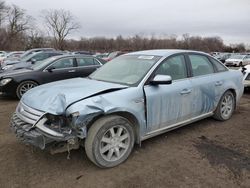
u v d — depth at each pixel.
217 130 4.74
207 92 4.61
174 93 3.97
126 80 3.85
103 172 3.27
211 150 3.90
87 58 8.69
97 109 3.09
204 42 76.25
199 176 3.19
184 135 4.48
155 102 3.73
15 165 3.43
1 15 64.19
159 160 3.57
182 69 4.31
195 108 4.43
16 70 8.20
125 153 3.49
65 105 3.06
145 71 3.86
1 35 58.22
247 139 4.34
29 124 3.15
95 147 3.18
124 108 3.34
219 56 34.59
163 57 4.11
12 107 6.56
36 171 3.29
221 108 5.11
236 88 5.36
